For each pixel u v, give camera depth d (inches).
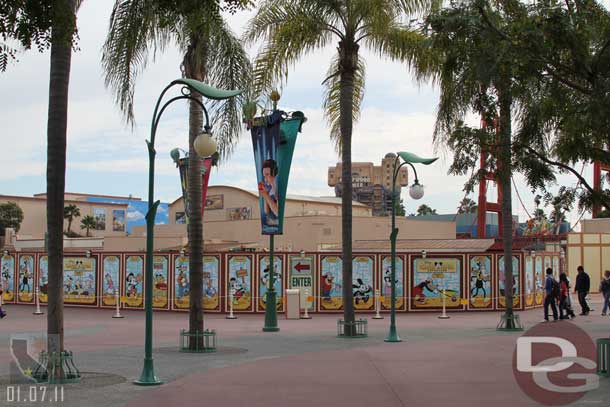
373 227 2036.2
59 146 519.2
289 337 871.1
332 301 1280.8
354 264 1295.5
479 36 495.8
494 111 597.6
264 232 942.4
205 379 535.8
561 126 570.3
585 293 1211.9
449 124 844.0
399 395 468.8
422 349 729.6
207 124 537.0
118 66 693.3
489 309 1311.5
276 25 885.8
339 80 972.6
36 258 1494.8
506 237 956.0
